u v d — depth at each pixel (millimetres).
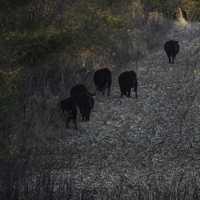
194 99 77062
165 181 49375
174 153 57844
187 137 62625
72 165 55219
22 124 61844
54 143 61906
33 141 60188
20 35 77812
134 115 71875
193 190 46406
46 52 78188
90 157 57875
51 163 55375
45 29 83875
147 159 56375
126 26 112438
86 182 49750
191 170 52188
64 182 46969
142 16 125438
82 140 63469
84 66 86438
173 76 90625
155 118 70250
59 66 80562
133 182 49406
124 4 125250
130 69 95938
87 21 101812
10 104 60406
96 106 76250
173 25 138375
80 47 90000
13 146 56156
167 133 64500
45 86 75062
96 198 45562
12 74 63625
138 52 104812
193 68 95125
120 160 56562
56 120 67375
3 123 58906
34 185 47562
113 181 49938
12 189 44156
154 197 44531
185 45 116625
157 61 101625
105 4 118250
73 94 72062
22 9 87250
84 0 111188
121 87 79688
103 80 79750
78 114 72812
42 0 93125
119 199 45188
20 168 50781
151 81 88438
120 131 66125
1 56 70750
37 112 66188
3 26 81625
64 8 99875
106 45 97625
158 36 119625
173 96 79312
